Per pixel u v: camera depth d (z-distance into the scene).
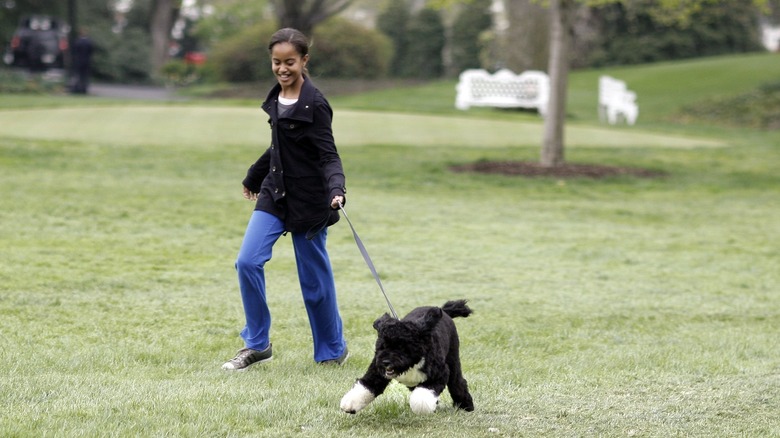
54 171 20.31
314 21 42.97
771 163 26.70
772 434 6.33
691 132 35.28
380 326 5.89
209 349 8.47
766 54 57.00
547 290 11.85
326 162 7.54
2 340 8.30
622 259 14.36
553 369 8.04
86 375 7.26
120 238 14.18
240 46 53.66
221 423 6.14
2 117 28.58
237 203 17.80
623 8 60.50
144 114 30.77
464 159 25.16
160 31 67.00
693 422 6.59
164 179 20.22
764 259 14.83
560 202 19.98
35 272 11.48
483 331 9.51
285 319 9.73
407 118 33.31
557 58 23.66
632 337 9.55
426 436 6.06
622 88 37.66
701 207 20.03
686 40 60.31
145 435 5.82
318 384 7.26
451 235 15.70
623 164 25.38
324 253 7.89
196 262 12.75
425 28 65.88
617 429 6.39
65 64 52.44
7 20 57.56
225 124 29.12
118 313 9.72
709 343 9.30
